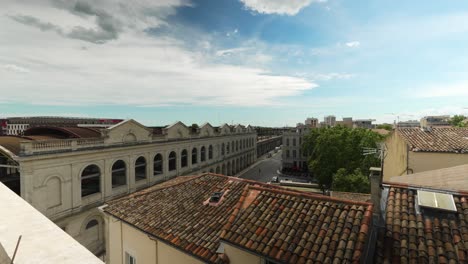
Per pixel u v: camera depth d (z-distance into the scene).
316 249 5.17
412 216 6.11
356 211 5.93
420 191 6.93
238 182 11.84
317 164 34.59
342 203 6.34
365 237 5.16
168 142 31.52
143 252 9.35
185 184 12.54
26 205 3.13
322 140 35.44
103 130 22.78
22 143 16.62
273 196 7.21
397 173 15.62
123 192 24.72
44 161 17.72
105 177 22.66
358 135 32.88
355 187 24.84
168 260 8.47
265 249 5.48
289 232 5.79
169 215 9.71
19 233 2.29
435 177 10.84
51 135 24.05
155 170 30.88
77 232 20.19
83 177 20.80
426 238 5.39
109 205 11.24
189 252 7.51
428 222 5.82
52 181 18.45
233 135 54.84
